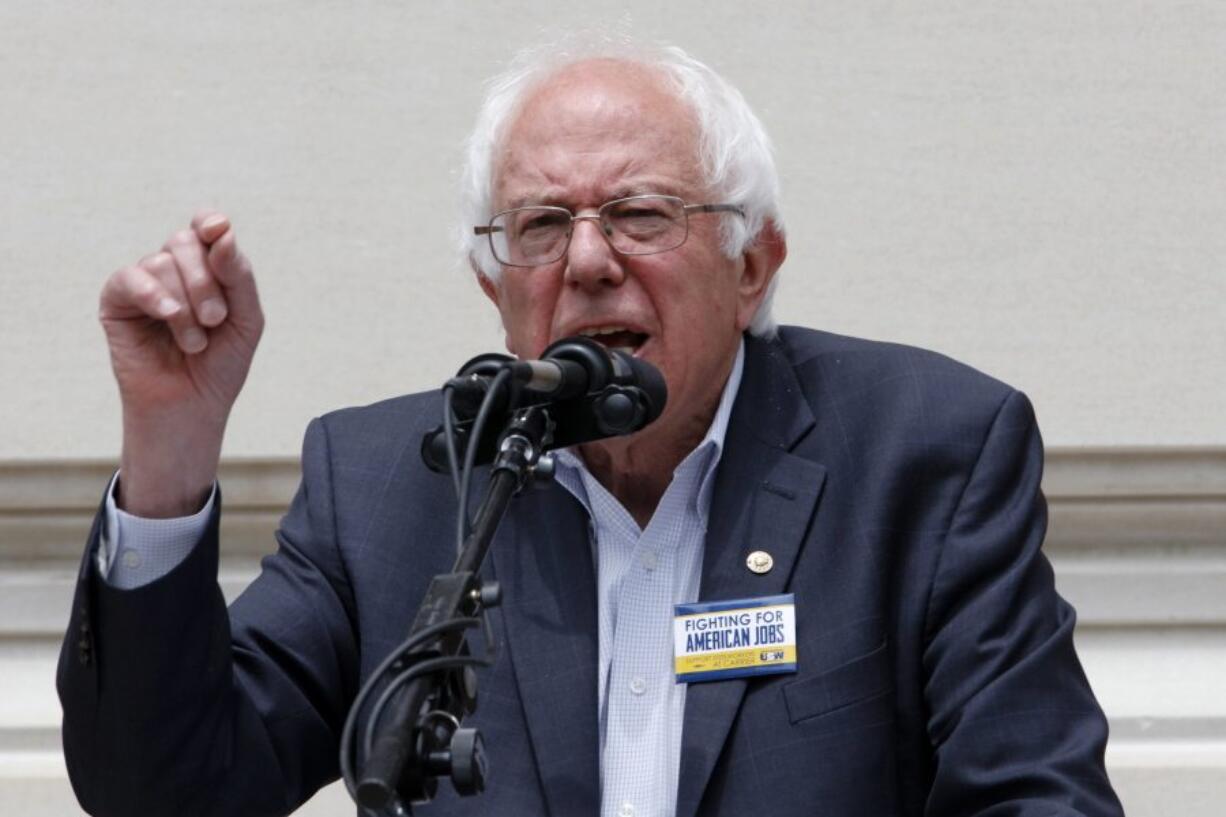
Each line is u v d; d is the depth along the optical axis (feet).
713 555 33.55
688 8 49.32
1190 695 47.11
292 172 49.93
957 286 48.73
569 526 34.42
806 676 32.14
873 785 31.55
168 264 27.73
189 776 31.19
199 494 30.30
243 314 28.73
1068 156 48.91
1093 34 48.98
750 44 49.16
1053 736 31.40
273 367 49.55
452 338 49.52
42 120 50.31
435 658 23.06
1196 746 46.88
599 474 34.71
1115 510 48.11
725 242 33.86
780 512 33.65
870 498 33.42
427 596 23.61
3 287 50.11
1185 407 48.26
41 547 49.62
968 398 34.58
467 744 22.45
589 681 32.91
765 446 34.45
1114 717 46.98
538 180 33.32
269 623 34.19
